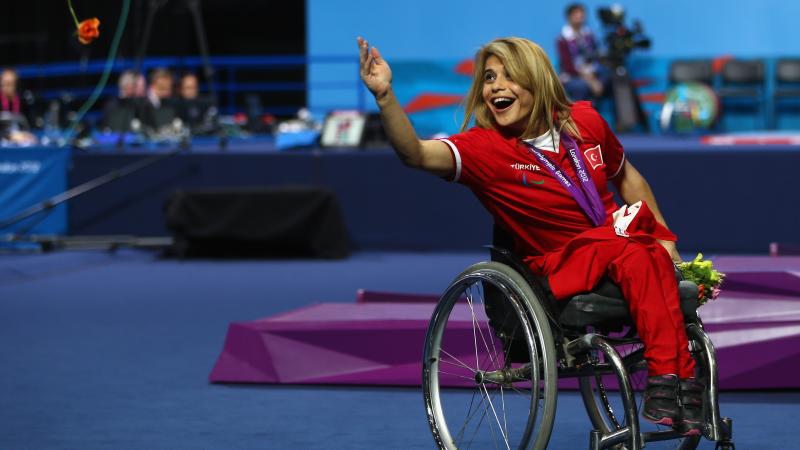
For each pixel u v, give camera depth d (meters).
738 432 9.02
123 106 24.08
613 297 7.10
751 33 32.69
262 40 41.06
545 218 7.61
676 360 6.81
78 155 21.02
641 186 8.28
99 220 21.06
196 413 9.86
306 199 19.88
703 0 32.66
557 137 7.69
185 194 20.03
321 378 10.80
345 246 20.09
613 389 10.34
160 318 14.77
